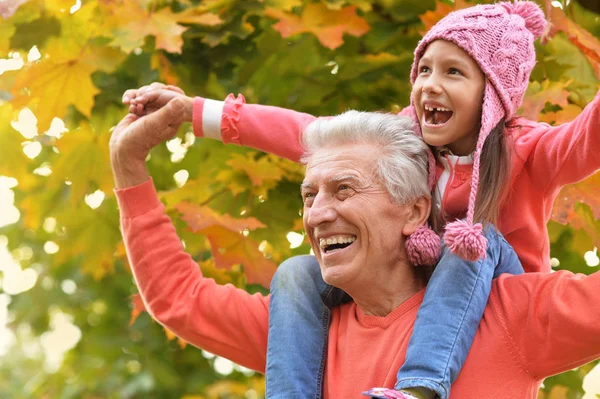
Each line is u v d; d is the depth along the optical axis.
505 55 3.79
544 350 3.53
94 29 5.92
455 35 3.76
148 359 8.80
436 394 3.49
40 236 8.73
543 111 5.56
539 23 4.02
